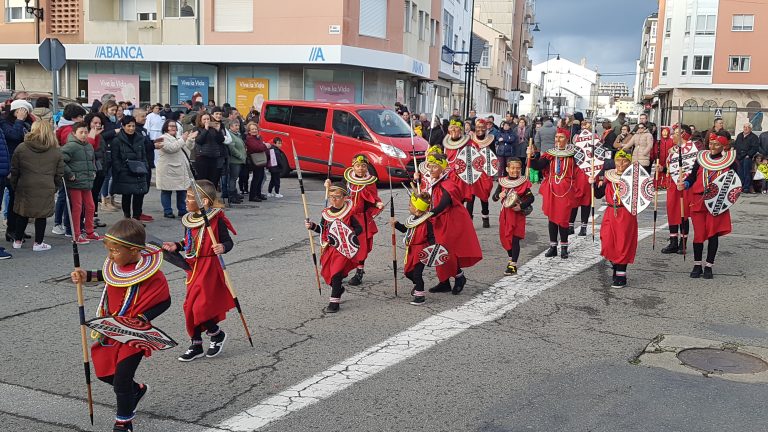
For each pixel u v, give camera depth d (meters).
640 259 10.34
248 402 5.16
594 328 7.05
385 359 6.07
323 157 18.84
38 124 9.64
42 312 7.20
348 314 7.39
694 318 7.45
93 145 11.45
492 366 5.94
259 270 9.22
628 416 4.99
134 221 4.64
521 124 20.53
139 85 28.73
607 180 8.76
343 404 5.13
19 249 9.98
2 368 5.73
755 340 6.76
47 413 4.93
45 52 13.38
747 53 50.38
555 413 5.02
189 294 5.88
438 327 7.00
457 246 8.04
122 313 4.57
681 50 52.03
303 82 27.28
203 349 6.28
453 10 40.47
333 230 7.35
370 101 28.14
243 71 27.66
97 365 4.58
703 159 9.08
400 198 15.97
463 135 11.94
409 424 4.82
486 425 4.82
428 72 32.66
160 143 12.35
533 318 7.36
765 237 12.34
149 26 27.97
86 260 9.46
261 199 15.48
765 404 5.24
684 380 5.69
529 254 10.59
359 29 27.08
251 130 15.17
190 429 4.71
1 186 9.69
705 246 11.45
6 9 29.88
